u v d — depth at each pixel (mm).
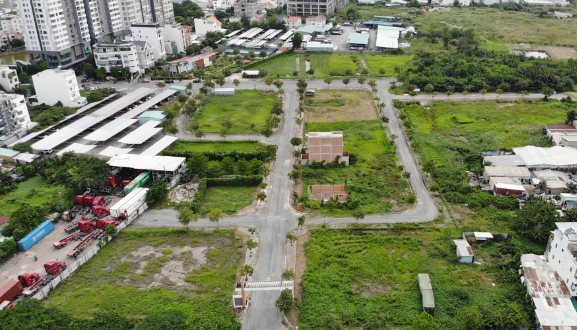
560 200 120125
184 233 111500
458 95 198000
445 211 118125
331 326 82438
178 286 95000
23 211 112562
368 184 130875
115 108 178875
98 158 138500
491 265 98125
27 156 145500
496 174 130125
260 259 102188
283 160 144750
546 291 86875
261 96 197125
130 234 111062
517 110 179500
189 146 153750
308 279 95312
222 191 129625
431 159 143000
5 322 80125
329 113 179250
